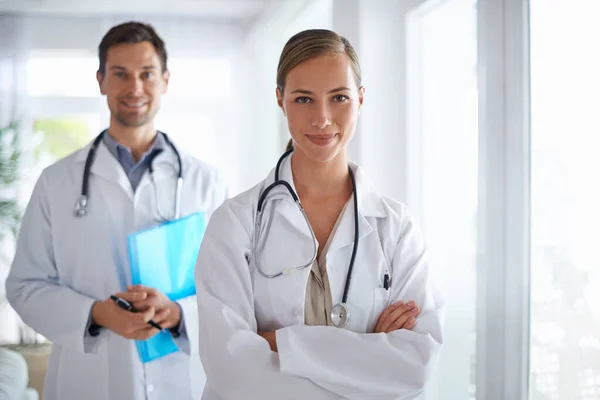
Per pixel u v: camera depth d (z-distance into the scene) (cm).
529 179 147
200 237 163
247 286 106
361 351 102
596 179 124
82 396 164
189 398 167
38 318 157
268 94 315
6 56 254
